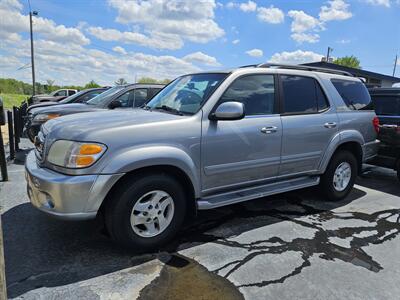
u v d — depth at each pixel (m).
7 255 2.94
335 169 4.47
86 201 2.65
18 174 5.67
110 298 2.37
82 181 2.61
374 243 3.36
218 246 3.19
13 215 3.84
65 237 3.31
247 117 3.54
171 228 3.11
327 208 4.35
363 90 4.95
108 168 2.68
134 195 2.83
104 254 2.99
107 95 7.32
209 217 3.93
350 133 4.49
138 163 2.77
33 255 2.95
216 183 3.38
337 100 4.46
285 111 3.89
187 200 3.33
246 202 4.49
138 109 3.90
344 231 3.62
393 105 6.10
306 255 3.06
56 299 2.35
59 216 2.65
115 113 3.46
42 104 8.86
